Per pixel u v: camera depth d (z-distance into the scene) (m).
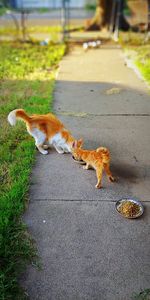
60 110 2.77
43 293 1.26
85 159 1.90
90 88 3.31
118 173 1.94
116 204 1.69
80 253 1.43
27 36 5.80
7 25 7.14
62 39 5.44
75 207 1.68
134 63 4.16
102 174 1.93
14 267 1.34
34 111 2.64
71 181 1.87
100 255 1.42
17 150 2.13
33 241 1.48
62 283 1.30
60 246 1.46
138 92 3.19
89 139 2.30
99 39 5.63
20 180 1.81
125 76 3.69
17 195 1.69
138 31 6.12
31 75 3.68
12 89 3.21
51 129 2.05
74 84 3.43
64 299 1.25
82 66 4.09
